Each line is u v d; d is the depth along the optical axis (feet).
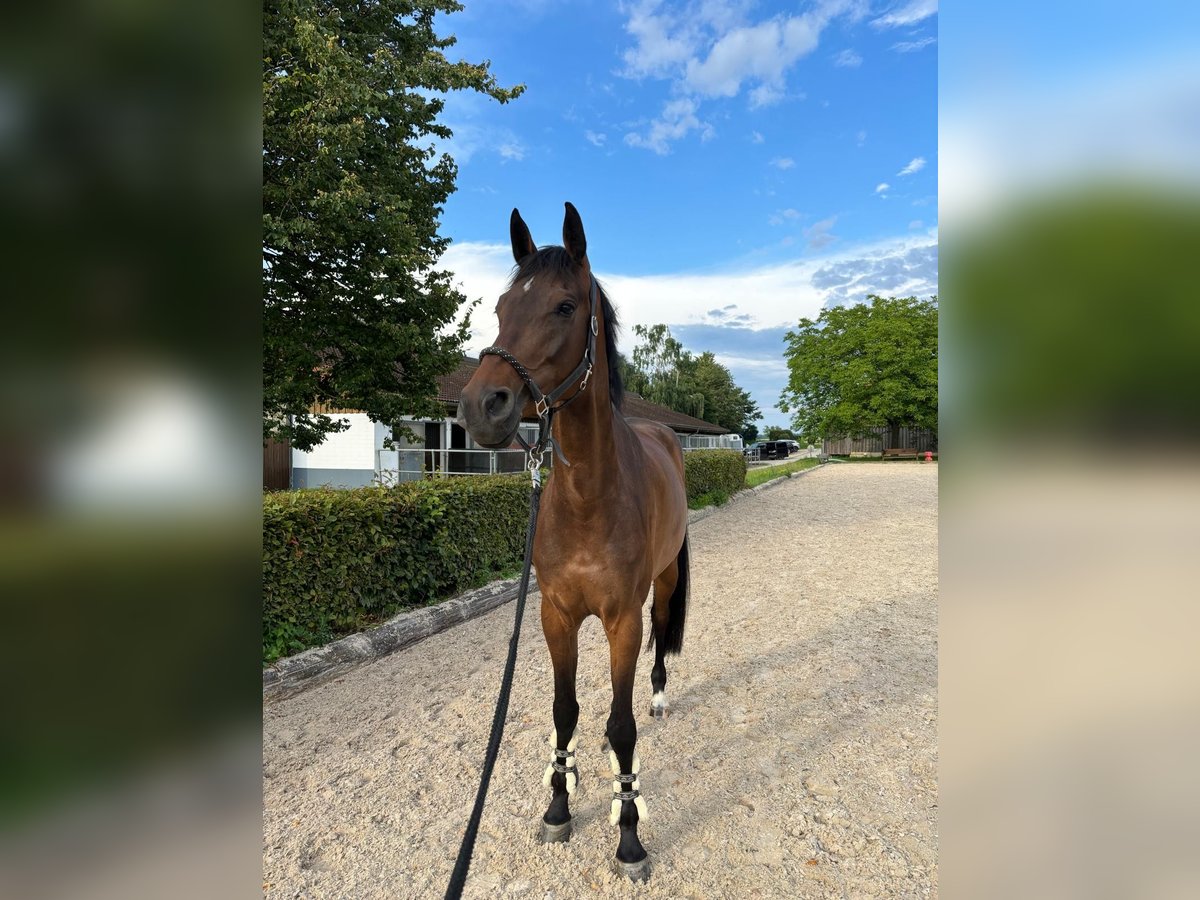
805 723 10.57
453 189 27.55
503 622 17.15
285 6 19.72
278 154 20.68
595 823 8.16
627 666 7.35
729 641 14.88
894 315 97.40
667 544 9.43
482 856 7.62
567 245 6.84
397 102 23.12
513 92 27.37
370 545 15.55
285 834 8.07
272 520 13.29
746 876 7.10
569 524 7.13
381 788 9.11
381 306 23.93
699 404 167.94
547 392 6.22
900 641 14.61
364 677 13.34
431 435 52.85
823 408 103.86
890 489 53.62
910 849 7.45
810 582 20.71
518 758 9.86
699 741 10.09
